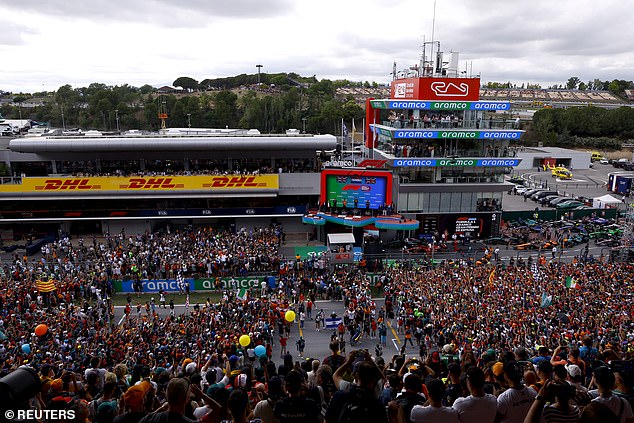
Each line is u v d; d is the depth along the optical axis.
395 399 10.11
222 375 17.28
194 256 58.22
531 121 188.12
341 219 68.44
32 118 185.12
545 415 8.63
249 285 54.34
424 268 57.19
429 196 70.88
